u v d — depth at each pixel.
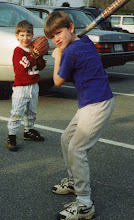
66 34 2.21
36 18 5.97
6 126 4.42
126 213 2.50
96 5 25.89
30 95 3.63
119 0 2.14
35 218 2.41
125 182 2.97
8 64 5.12
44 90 6.73
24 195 2.72
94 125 2.28
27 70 3.55
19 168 3.21
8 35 5.14
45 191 2.79
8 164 3.29
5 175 3.05
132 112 5.29
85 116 2.28
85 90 2.27
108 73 9.32
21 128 4.39
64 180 2.78
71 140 2.37
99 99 2.25
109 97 2.30
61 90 6.87
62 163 3.34
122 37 7.66
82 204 2.37
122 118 4.93
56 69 2.38
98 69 2.26
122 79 8.34
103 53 7.27
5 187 2.84
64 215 2.36
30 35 3.48
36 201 2.63
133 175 3.11
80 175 2.34
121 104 5.78
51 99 6.04
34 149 3.69
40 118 4.83
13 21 5.60
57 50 2.38
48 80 5.46
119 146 3.82
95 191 2.81
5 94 5.95
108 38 7.34
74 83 2.35
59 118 4.84
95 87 2.25
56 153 3.59
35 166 3.26
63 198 2.69
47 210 2.52
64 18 2.17
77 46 2.21
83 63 2.21
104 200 2.67
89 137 2.32
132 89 7.10
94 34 7.26
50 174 3.09
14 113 3.56
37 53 3.44
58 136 4.11
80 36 2.39
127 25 20.53
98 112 2.25
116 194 2.77
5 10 5.66
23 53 3.51
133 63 11.75
